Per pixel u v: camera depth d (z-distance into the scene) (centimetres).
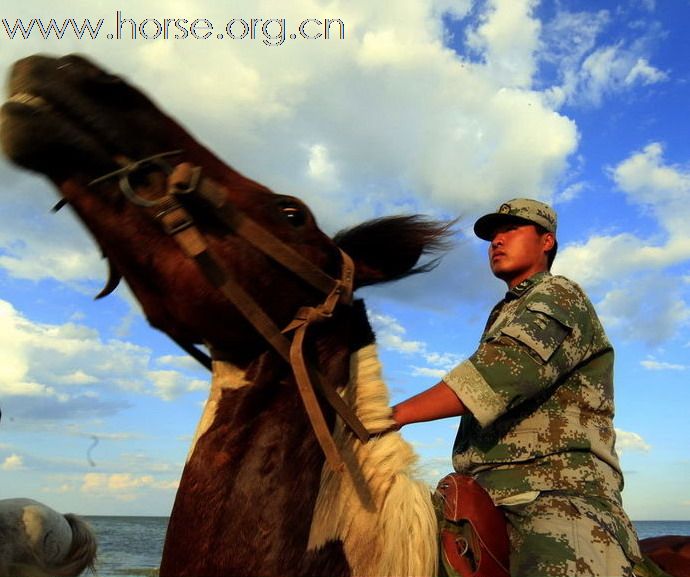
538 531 209
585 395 232
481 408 207
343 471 194
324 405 200
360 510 191
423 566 190
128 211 182
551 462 223
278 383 198
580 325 229
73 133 174
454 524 204
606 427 233
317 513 188
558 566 200
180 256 184
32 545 338
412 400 211
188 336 205
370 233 237
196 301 186
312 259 207
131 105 188
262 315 190
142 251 184
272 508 184
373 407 204
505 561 204
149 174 185
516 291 262
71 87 175
